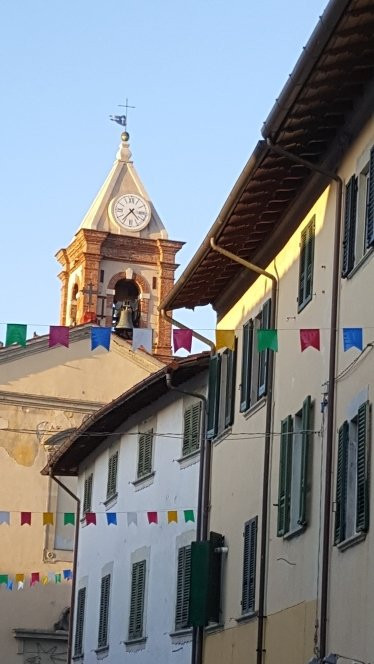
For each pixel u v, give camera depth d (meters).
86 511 37.41
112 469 34.69
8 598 43.34
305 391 20.36
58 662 43.31
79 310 59.06
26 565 43.62
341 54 16.16
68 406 45.16
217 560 25.06
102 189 61.50
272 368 22.66
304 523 19.64
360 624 16.61
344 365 18.30
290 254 21.95
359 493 16.89
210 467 26.88
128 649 31.77
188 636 27.38
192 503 28.11
